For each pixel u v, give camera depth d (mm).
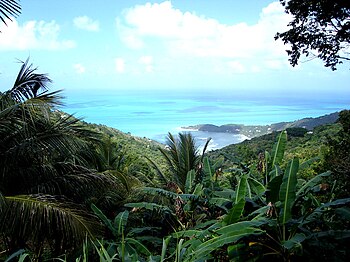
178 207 5188
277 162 5121
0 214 5012
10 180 6168
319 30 10516
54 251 5598
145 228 5137
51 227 5266
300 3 9969
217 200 5012
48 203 5234
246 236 3348
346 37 10086
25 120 6016
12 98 6363
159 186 10367
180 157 11094
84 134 6871
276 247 3518
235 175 6660
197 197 5066
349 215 3486
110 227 5000
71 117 6691
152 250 5043
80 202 6855
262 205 4199
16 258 5207
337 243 3492
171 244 4887
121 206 9141
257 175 5855
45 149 6238
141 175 13031
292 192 3486
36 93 6746
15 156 5914
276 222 3383
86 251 3166
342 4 9344
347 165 7848
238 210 3520
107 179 6879
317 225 4066
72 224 5191
